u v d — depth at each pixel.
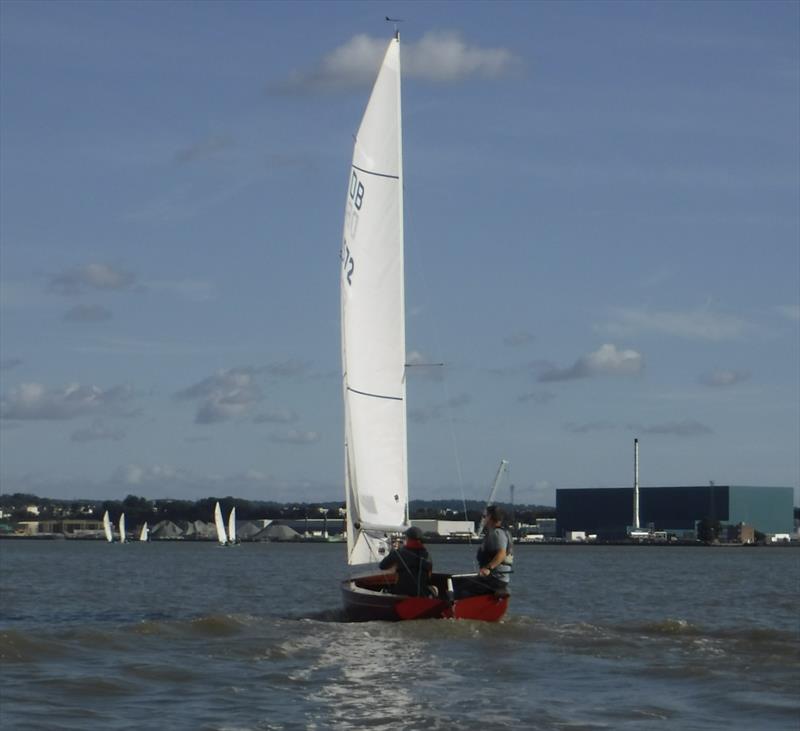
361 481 39.91
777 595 64.44
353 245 40.56
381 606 35.38
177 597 59.69
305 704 23.25
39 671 26.67
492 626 34.75
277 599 57.72
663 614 47.81
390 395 40.47
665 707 23.56
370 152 41.03
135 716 21.89
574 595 63.00
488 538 35.38
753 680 26.78
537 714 22.64
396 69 41.34
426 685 25.53
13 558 152.50
